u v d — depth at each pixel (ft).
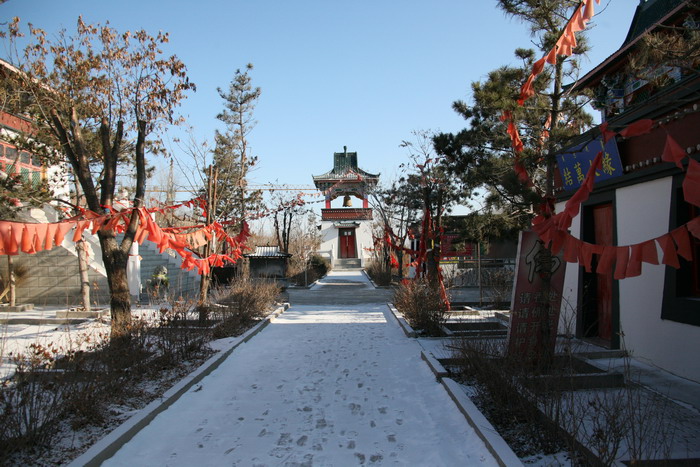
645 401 17.52
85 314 40.91
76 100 27.78
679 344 21.07
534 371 17.22
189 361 25.30
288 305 56.18
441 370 22.39
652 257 13.15
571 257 15.12
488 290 56.90
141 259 60.64
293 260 102.17
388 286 85.87
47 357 18.08
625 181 24.82
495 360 18.78
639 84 29.35
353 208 150.92
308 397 20.40
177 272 66.64
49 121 27.86
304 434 16.26
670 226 21.71
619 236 25.70
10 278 45.06
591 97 23.30
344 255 151.74
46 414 14.98
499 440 14.23
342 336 35.42
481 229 30.30
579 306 28.43
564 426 13.85
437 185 47.65
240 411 18.60
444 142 29.37
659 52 17.02
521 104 21.11
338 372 24.58
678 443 13.84
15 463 13.11
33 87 27.84
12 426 13.78
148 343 23.29
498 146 28.09
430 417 17.58
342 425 17.11
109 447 14.30
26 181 36.73
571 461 12.48
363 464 13.97
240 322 37.96
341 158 140.77
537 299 21.39
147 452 14.74
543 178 30.81
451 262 65.82
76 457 13.73
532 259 21.49
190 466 13.84
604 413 14.53
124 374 19.80
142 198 26.78
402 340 33.06
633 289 24.27
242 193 64.54
